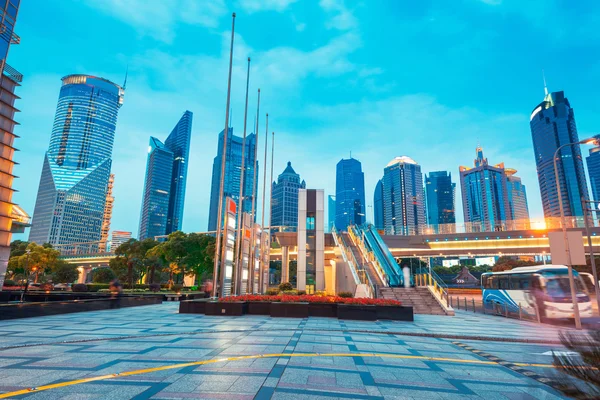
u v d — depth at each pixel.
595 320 19.83
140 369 7.55
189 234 60.62
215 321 16.92
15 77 35.00
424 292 26.23
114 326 14.66
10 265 60.44
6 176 34.12
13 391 5.97
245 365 8.09
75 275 67.62
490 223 61.09
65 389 6.11
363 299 19.34
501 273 24.89
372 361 8.92
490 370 8.30
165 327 14.48
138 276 71.25
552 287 20.00
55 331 13.03
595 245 52.88
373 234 37.28
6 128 34.09
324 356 9.33
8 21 34.19
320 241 37.69
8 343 10.47
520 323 19.33
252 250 36.81
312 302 19.52
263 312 20.03
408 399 6.05
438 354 10.14
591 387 4.27
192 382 6.64
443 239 63.09
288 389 6.38
